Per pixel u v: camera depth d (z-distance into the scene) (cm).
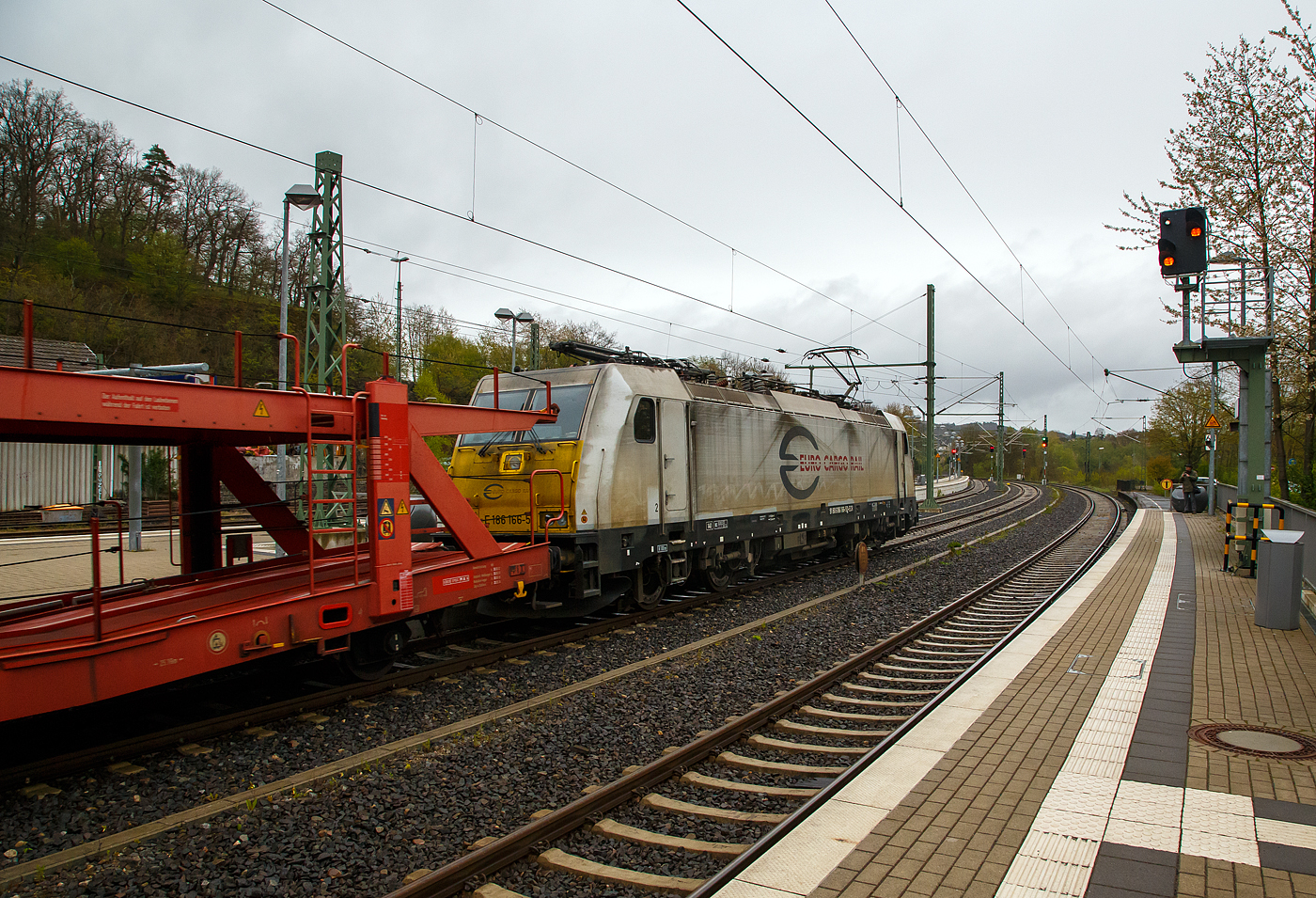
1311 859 420
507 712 721
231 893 431
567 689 793
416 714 726
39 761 568
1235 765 556
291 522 919
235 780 576
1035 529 2686
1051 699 723
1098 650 915
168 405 614
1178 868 411
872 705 769
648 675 856
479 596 876
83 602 742
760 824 507
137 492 1944
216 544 871
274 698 765
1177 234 1303
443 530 1145
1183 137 1914
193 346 3978
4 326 3391
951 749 596
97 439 762
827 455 1712
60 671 544
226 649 635
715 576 1366
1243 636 981
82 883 441
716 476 1312
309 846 479
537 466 1083
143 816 522
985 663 858
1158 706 698
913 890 392
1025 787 521
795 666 911
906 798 506
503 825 512
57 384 559
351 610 727
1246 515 1519
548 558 983
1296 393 1939
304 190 1569
